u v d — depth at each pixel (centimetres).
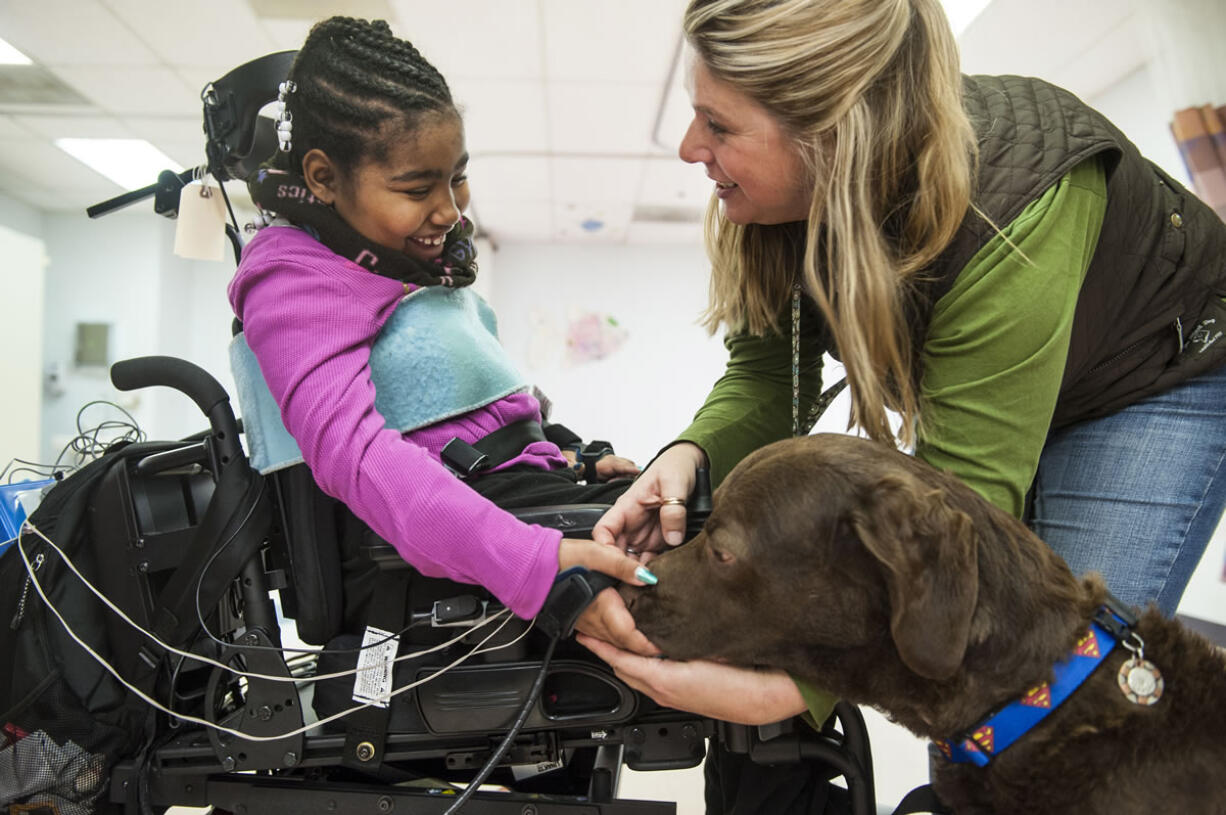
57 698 123
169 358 129
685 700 106
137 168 634
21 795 121
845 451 106
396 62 117
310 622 125
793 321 140
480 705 117
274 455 122
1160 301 124
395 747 124
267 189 122
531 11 399
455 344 129
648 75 463
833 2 103
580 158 592
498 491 124
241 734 119
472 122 526
